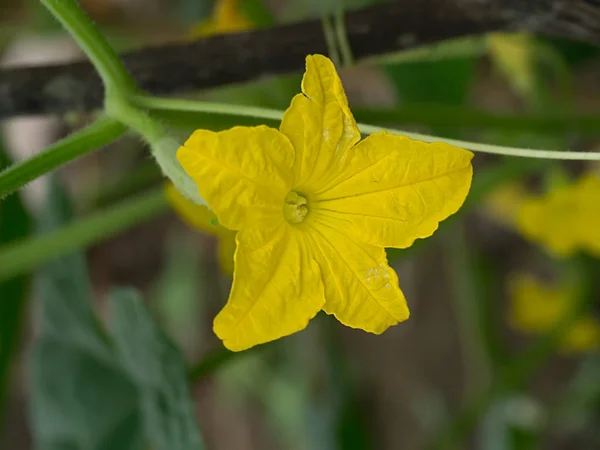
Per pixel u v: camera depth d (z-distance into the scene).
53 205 0.28
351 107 0.24
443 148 0.18
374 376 0.49
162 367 0.23
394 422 0.49
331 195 0.19
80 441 0.28
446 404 0.47
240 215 0.18
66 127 0.48
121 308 0.24
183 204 0.22
